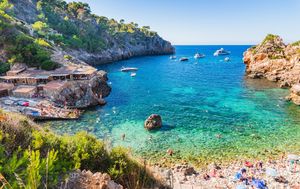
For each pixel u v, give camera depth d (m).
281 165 29.94
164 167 29.17
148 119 42.50
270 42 93.69
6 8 117.94
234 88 75.81
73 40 137.88
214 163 30.00
